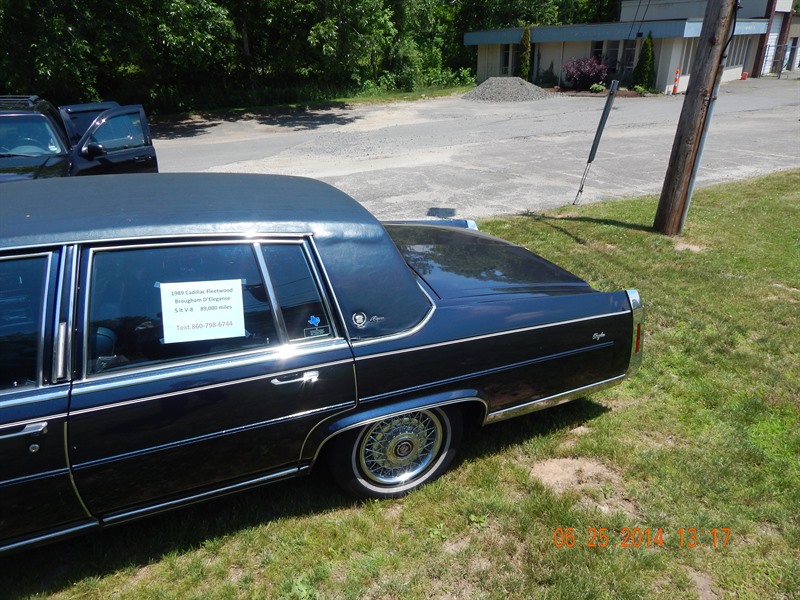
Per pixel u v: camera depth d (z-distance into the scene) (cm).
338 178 1134
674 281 593
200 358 250
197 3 1869
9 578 260
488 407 312
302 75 2802
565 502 304
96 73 2131
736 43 3203
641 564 268
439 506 304
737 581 262
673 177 709
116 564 267
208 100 2416
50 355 227
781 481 321
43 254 233
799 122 1806
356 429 285
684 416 382
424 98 2809
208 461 256
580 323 324
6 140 693
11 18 1616
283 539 281
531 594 253
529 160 1284
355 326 271
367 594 254
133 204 269
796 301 546
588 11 3988
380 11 2409
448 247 382
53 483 230
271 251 262
